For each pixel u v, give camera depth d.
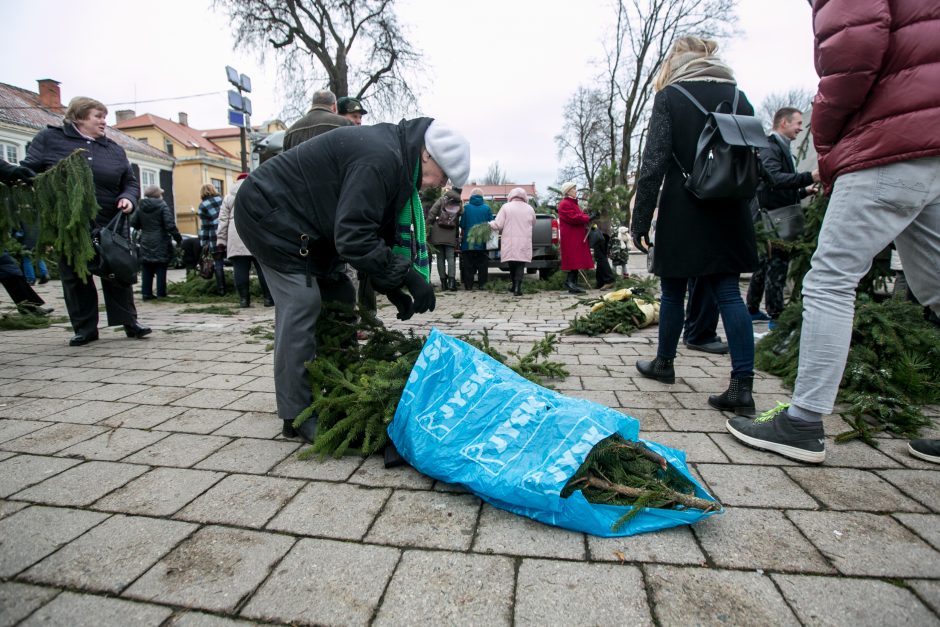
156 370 3.87
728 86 2.94
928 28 1.82
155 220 8.17
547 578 1.50
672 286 3.32
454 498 1.96
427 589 1.46
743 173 2.61
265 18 21.95
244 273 7.47
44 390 3.35
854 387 2.95
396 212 2.38
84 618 1.36
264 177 2.31
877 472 2.14
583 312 7.01
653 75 28.17
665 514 1.71
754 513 1.84
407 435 2.11
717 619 1.34
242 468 2.21
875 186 1.98
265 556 1.61
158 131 42.75
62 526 1.77
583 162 35.53
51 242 4.05
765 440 2.33
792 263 4.02
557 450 1.83
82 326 4.77
